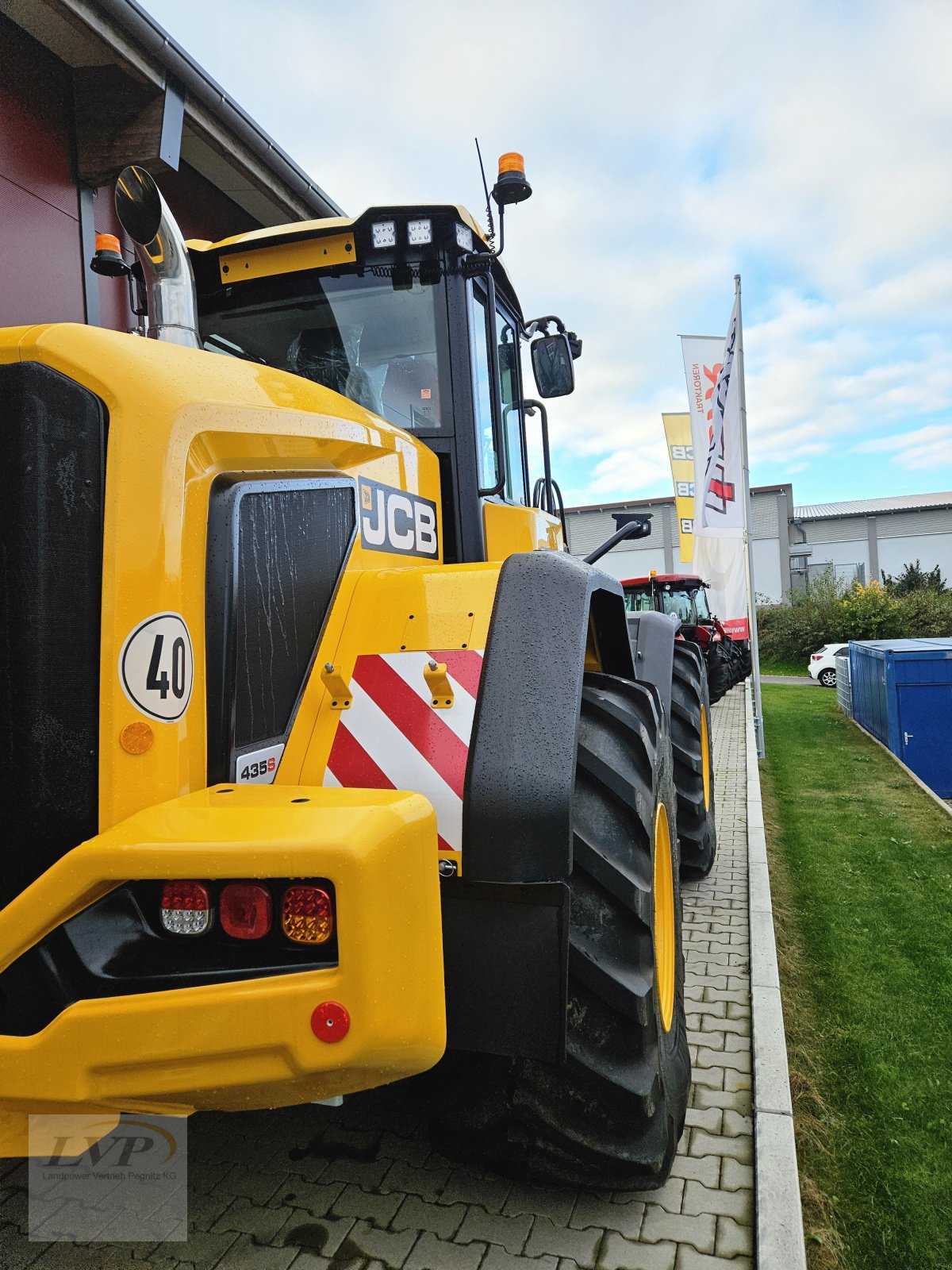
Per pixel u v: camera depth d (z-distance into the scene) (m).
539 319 3.68
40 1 4.71
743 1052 2.84
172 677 1.59
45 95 5.23
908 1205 2.17
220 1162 2.27
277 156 6.46
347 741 1.88
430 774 1.80
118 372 1.56
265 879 1.37
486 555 2.96
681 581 13.65
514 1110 1.83
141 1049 1.36
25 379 1.52
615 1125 1.85
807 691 17.61
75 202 5.46
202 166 6.34
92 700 1.52
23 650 1.51
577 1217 2.04
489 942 1.69
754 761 8.48
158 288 2.41
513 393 3.60
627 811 1.98
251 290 3.04
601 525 38.97
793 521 40.78
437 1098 1.89
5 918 1.43
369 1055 1.34
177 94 5.48
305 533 2.02
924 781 7.93
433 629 1.99
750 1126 2.42
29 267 5.11
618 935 1.87
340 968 1.33
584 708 2.16
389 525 2.46
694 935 3.86
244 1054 1.37
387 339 2.95
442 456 2.91
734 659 15.00
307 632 2.00
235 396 1.82
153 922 1.43
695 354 9.24
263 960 1.37
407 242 2.80
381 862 1.37
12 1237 2.00
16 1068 1.40
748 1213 2.05
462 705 1.86
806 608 25.78
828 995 3.40
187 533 1.65
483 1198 2.11
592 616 2.63
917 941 3.95
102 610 1.52
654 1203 2.09
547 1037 1.66
